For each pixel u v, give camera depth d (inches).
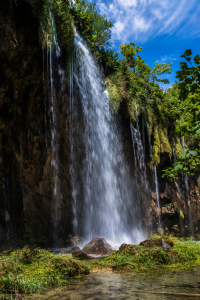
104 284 124.7
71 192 436.5
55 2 366.3
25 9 317.4
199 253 209.6
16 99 345.7
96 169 486.0
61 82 412.2
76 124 449.4
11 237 329.7
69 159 435.5
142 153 575.8
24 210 356.2
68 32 391.2
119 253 192.1
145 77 642.2
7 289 115.4
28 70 347.9
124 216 524.7
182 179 684.1
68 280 134.1
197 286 117.0
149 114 588.1
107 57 538.0
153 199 588.1
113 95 498.6
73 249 258.5
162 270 156.3
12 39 299.0
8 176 340.8
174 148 661.9
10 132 342.3
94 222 470.6
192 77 105.8
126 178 544.7
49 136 393.4
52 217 400.2
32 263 157.9
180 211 619.5
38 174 381.7
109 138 516.1
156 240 201.0
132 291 110.8
